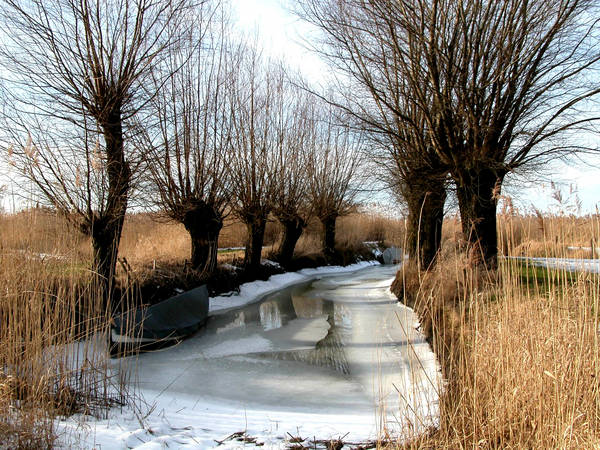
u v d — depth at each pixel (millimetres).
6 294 4340
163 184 11648
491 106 8828
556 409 3453
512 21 8359
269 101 17266
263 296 15469
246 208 16188
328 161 24047
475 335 4262
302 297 15398
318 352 8555
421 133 10172
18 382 4090
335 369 7445
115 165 7918
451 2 9117
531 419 3652
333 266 25500
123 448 3527
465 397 3898
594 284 3887
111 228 7922
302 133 20594
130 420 4348
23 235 4828
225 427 4477
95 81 7840
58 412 4137
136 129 8766
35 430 3432
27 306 4344
